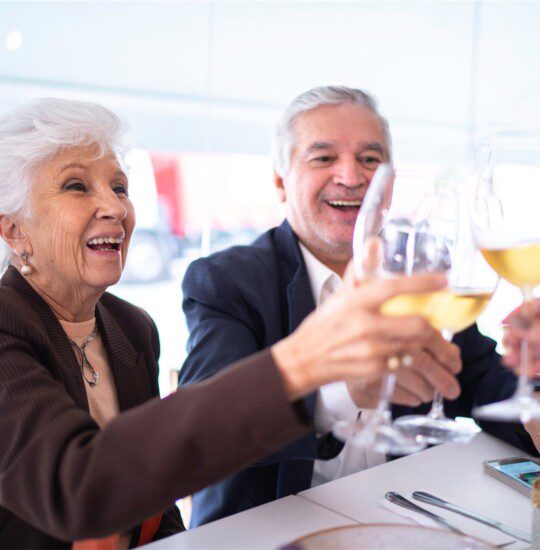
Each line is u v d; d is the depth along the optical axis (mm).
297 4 4082
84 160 1152
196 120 3938
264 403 673
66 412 826
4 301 1017
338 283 1601
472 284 721
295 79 4156
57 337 1098
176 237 4086
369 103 1673
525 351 711
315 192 1586
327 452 1105
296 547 722
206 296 1433
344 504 1006
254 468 1345
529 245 694
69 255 1147
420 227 685
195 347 1373
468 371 1582
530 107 4629
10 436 811
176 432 691
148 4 3693
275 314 1464
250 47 4008
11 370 887
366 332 583
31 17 3410
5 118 1126
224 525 922
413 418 844
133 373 1249
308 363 657
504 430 1311
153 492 703
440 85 4598
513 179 772
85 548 896
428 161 4633
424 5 4445
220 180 4070
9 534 975
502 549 837
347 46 4281
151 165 3949
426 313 682
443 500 1021
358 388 852
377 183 701
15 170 1117
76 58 3553
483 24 4605
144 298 4113
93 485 711
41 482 764
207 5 3850
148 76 3762
